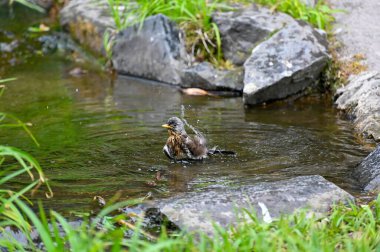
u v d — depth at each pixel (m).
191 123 13.33
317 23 16.14
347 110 13.69
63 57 18.45
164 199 9.48
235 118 13.69
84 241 7.05
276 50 15.10
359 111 13.26
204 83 15.67
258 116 13.84
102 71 17.47
